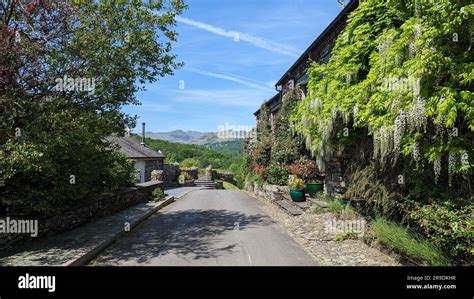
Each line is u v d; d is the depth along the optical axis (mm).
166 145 49719
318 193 11484
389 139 5629
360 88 7281
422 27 4898
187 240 7680
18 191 6773
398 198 6113
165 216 11453
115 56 8617
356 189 7297
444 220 4758
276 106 19609
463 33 4652
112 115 8633
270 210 12156
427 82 4723
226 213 11836
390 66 5785
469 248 4348
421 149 5172
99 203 10102
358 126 7441
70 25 7742
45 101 7340
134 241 7641
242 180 26422
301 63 15773
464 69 4457
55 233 7719
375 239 6535
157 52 9594
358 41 7930
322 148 9383
